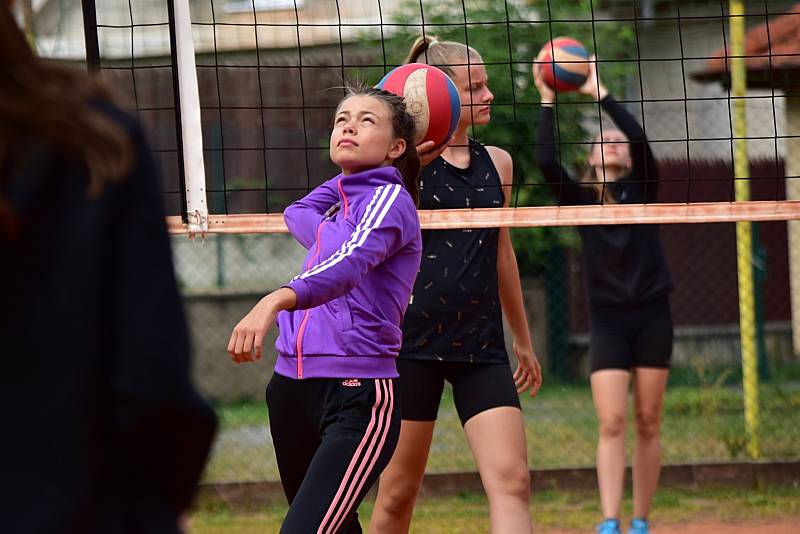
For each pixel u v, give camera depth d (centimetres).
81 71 462
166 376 420
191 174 1320
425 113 1129
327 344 941
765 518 1864
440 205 1216
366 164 999
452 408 2962
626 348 1644
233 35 3862
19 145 415
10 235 409
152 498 440
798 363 3691
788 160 3619
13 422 414
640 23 3822
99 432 425
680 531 1773
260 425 2898
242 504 2014
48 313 412
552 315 3538
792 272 3662
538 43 3512
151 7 3647
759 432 2366
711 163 3912
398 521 1209
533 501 2009
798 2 3475
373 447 930
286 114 3828
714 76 3572
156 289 424
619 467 1633
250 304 3416
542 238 3512
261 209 3828
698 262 3803
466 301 1177
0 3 431
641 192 1670
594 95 1628
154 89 3581
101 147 418
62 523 411
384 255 899
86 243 413
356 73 3572
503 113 3438
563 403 3061
